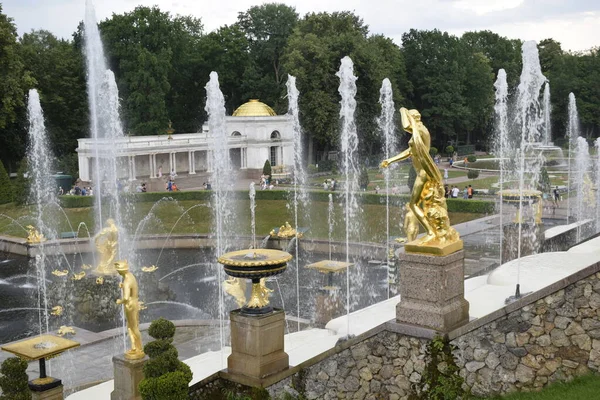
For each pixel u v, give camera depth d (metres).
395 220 47.94
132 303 13.16
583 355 11.10
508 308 11.27
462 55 97.25
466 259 32.84
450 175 73.81
